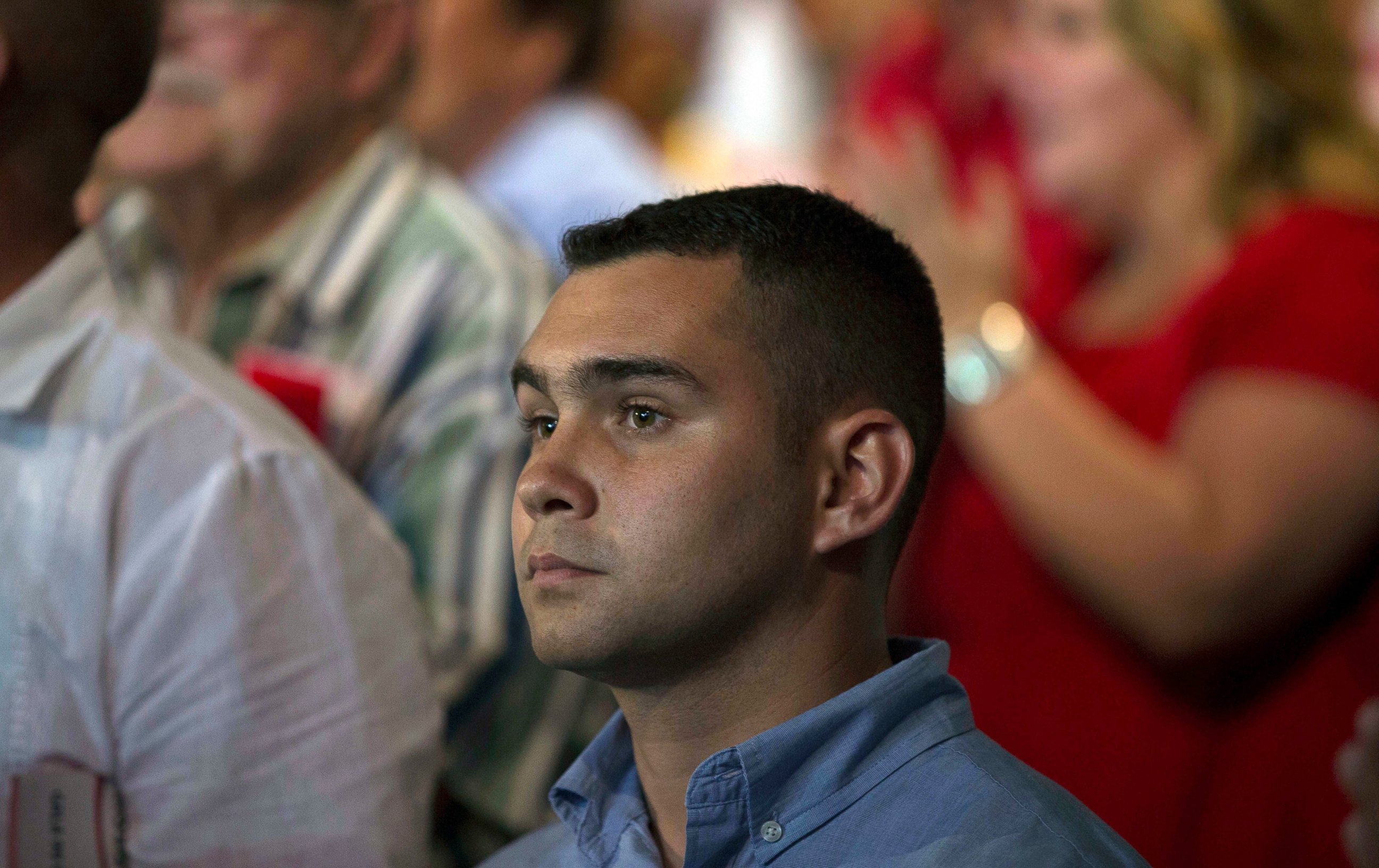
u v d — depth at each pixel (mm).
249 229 7387
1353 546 6117
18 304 4555
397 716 4629
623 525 3408
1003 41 9109
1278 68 7039
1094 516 6453
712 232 3713
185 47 6938
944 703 3766
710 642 3486
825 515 3604
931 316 4105
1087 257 7797
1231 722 6391
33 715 4270
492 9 9719
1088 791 6633
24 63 4551
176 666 4285
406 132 8484
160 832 4270
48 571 4281
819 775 3578
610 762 3990
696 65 12422
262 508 4461
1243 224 7012
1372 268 6324
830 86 11570
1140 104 7227
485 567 6496
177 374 4590
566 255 3916
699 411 3477
